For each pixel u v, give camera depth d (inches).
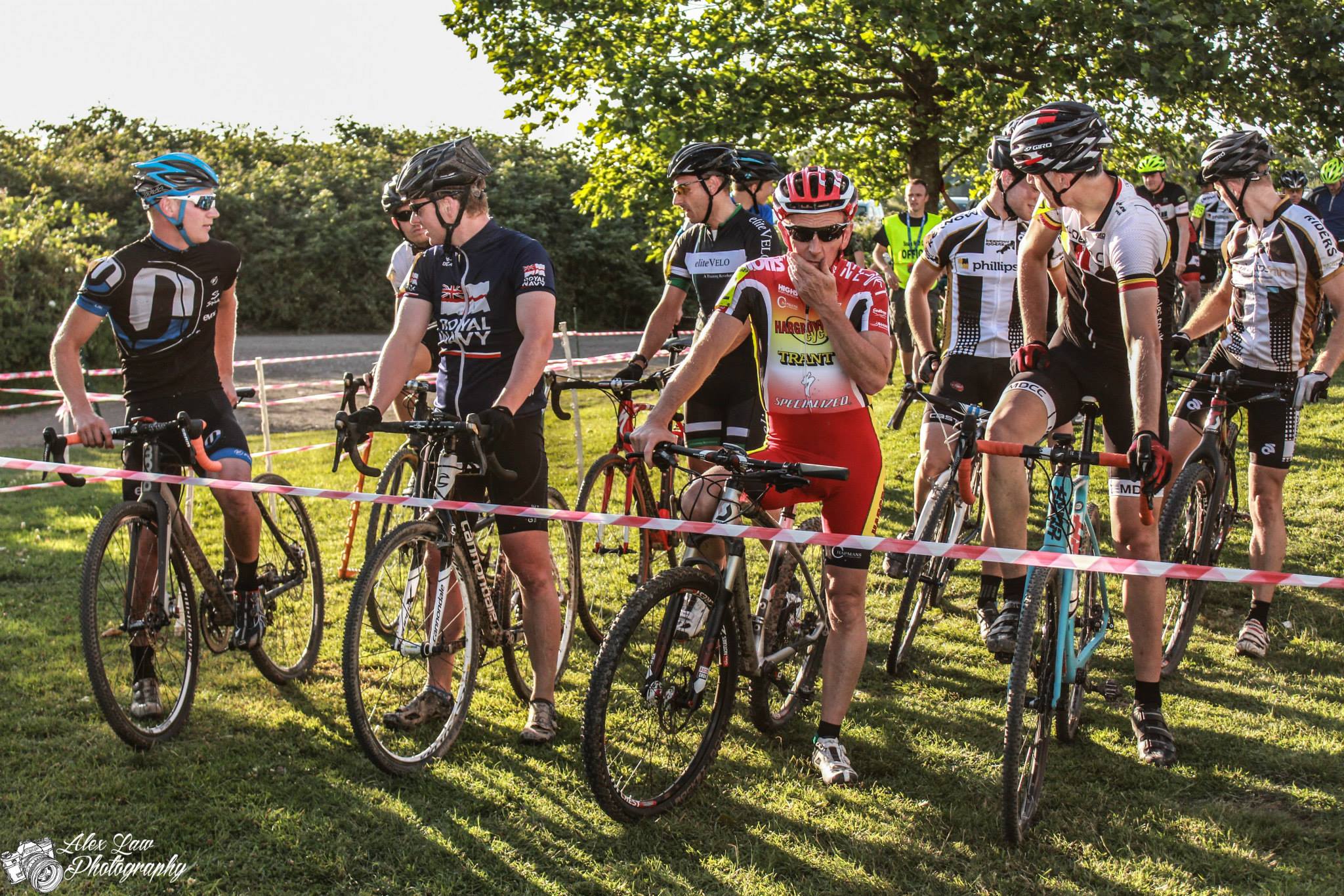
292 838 108.7
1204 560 158.1
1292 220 157.8
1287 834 110.5
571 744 131.9
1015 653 109.3
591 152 501.7
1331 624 170.2
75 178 848.3
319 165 922.7
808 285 110.3
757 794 120.6
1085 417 135.3
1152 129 483.5
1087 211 122.6
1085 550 126.8
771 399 120.6
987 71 427.8
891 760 128.3
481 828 111.8
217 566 209.0
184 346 138.3
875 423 340.2
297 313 853.2
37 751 126.5
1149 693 130.2
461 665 145.2
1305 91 454.6
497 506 121.7
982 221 179.6
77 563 210.8
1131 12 398.6
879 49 449.4
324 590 166.1
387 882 102.3
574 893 101.2
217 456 137.9
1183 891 100.7
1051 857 107.3
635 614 110.1
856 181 546.3
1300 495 239.8
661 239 518.3
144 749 127.0
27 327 491.5
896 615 169.2
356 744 130.8
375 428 118.0
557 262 914.1
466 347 130.0
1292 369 161.9
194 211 135.5
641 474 172.2
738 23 454.0
